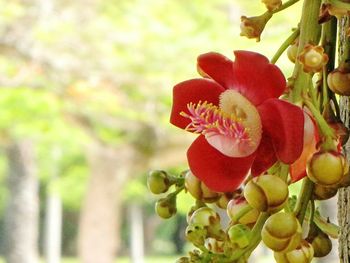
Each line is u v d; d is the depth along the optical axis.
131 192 19.61
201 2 9.36
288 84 1.05
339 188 1.15
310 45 1.04
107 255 15.27
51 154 19.67
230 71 1.05
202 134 1.06
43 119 11.72
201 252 1.11
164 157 13.45
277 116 1.00
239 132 1.03
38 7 10.55
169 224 30.33
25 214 17.84
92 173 14.88
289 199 1.17
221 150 1.03
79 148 16.50
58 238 21.61
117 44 10.36
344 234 1.24
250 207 1.08
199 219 1.08
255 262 12.05
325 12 1.12
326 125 1.03
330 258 7.70
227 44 9.35
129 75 10.77
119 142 13.05
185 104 1.08
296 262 1.04
